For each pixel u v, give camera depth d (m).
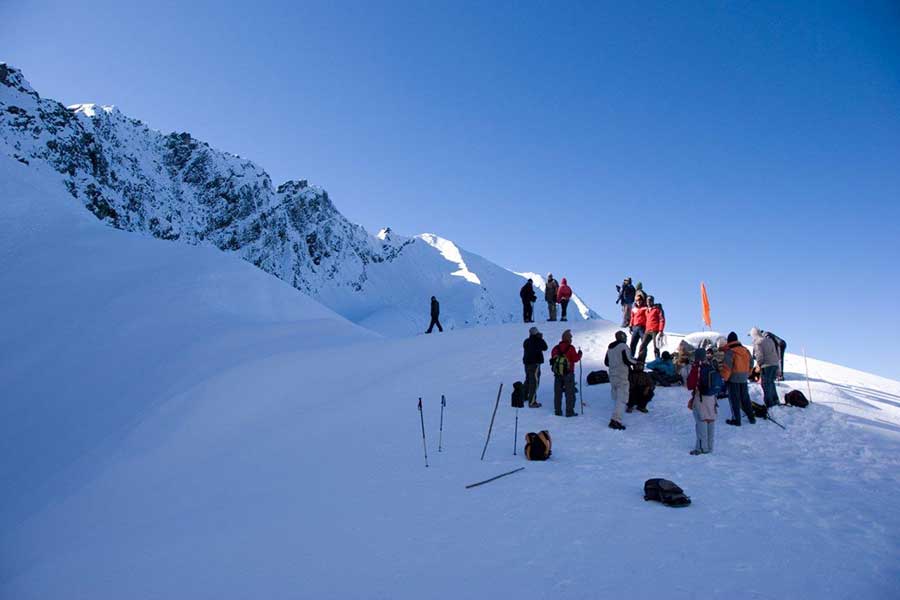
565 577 6.10
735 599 5.56
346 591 6.07
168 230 194.25
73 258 28.34
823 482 8.88
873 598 5.54
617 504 8.07
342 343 22.14
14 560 8.18
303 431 12.69
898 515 7.55
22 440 14.33
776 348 12.88
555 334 20.86
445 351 19.92
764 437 11.16
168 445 12.45
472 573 6.29
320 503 8.74
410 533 7.42
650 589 5.79
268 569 6.73
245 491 9.73
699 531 7.15
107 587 6.60
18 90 161.75
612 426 12.11
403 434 12.08
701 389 10.50
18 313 22.27
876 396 14.75
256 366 16.78
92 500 10.18
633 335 16.16
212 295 25.95
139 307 23.14
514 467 9.86
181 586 6.48
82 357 18.66
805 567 6.17
